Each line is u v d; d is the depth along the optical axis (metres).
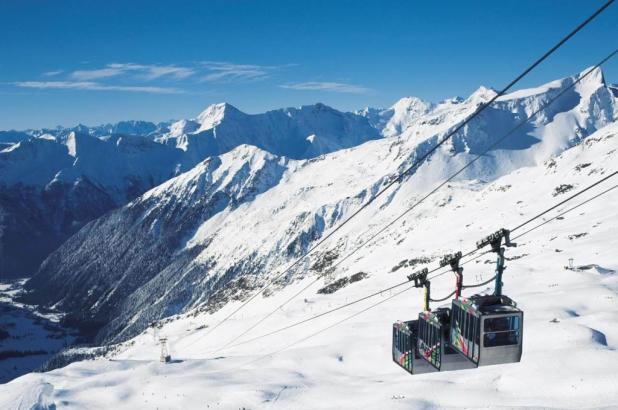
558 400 51.12
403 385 63.34
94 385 83.38
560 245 134.12
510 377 58.91
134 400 74.88
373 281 172.62
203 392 73.31
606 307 80.06
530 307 82.81
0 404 75.88
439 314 25.41
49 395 78.81
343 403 61.75
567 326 70.00
